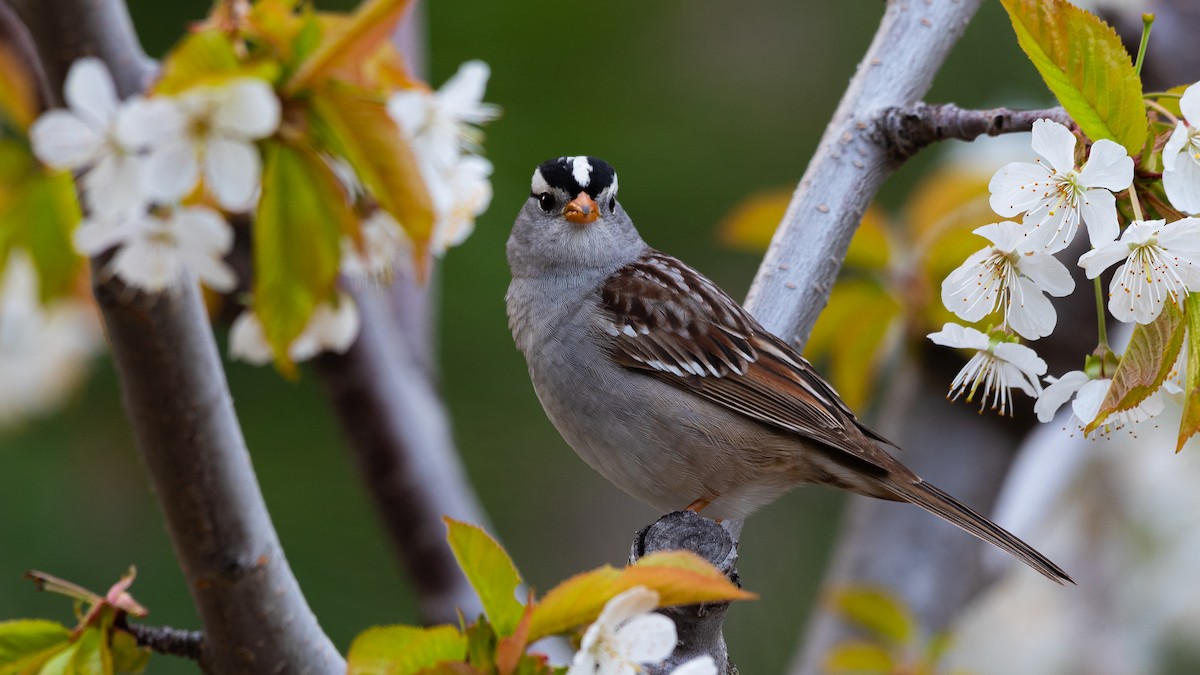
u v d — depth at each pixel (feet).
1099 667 30.30
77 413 27.81
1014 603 30.91
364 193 17.08
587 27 27.99
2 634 15.25
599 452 23.58
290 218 15.07
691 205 29.73
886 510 26.96
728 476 22.91
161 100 14.03
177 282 14.93
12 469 26.76
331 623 26.71
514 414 28.94
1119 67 13.99
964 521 21.61
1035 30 14.08
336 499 27.81
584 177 24.43
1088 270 14.15
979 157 27.14
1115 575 30.94
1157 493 30.78
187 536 16.03
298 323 15.30
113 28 15.39
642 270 24.13
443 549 25.44
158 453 15.64
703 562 13.16
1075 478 31.22
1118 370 14.19
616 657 13.15
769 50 31.40
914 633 23.15
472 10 27.53
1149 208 14.85
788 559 34.60
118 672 16.01
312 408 28.37
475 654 13.79
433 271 27.66
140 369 15.19
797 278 20.67
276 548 16.56
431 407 26.66
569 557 30.68
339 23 14.88
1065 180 14.24
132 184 14.24
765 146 30.68
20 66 19.83
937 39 21.18
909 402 26.99
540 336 23.94
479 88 17.79
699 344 22.89
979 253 15.07
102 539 27.09
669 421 22.79
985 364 15.83
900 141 20.35
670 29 29.09
